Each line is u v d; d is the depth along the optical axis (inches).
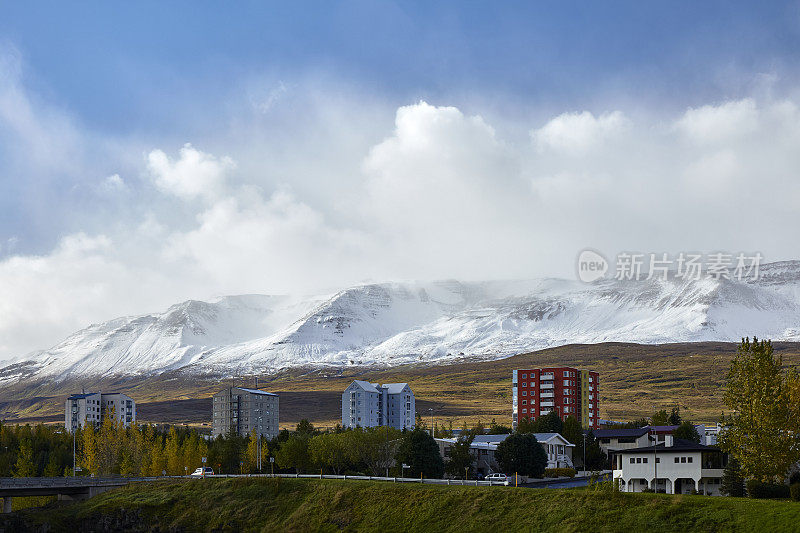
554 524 7598.4
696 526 6953.7
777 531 6545.3
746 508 6978.4
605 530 7249.0
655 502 7401.6
